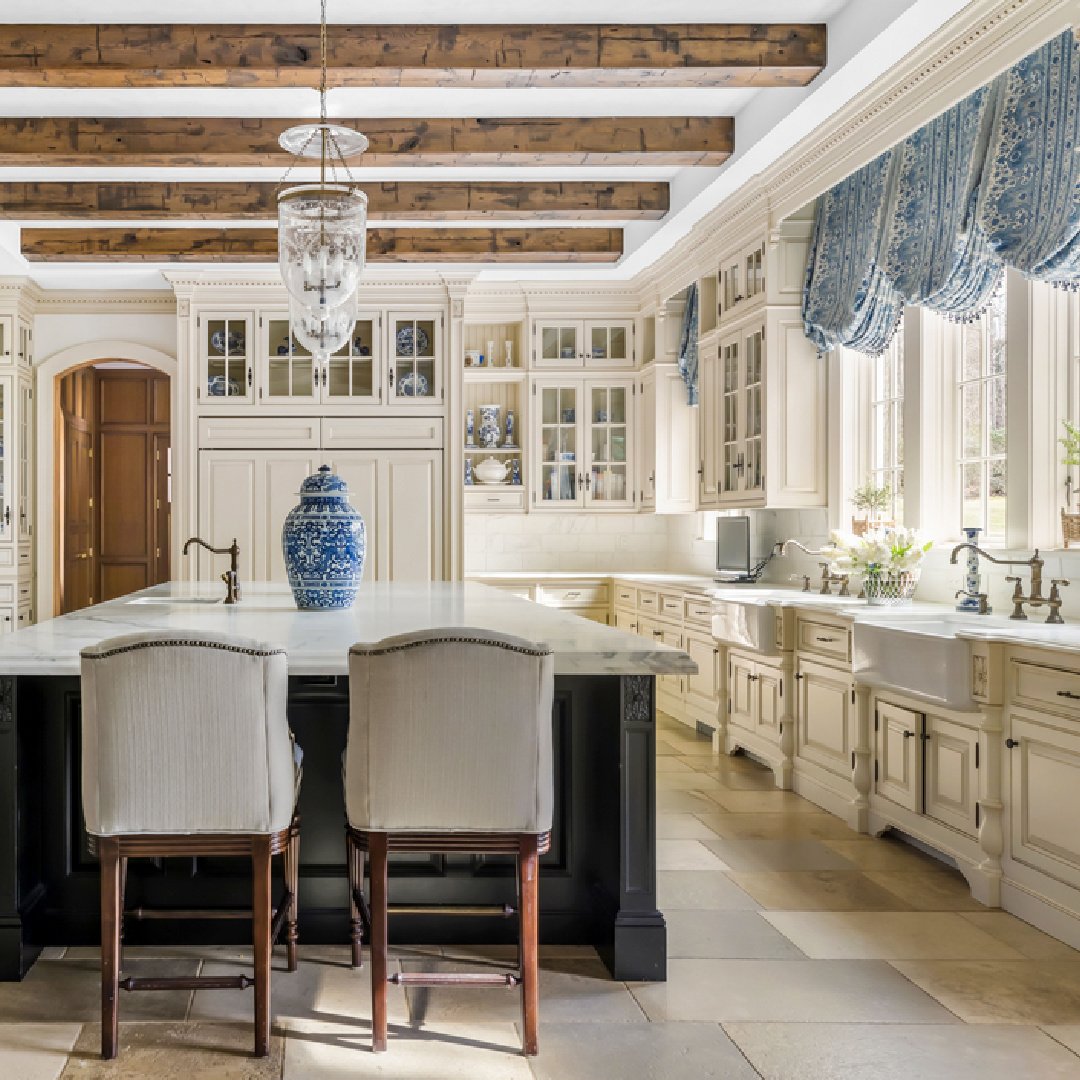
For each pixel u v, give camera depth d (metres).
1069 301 3.66
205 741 2.16
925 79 3.63
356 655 2.20
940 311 3.91
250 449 6.93
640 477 7.33
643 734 2.62
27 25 3.72
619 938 2.60
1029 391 3.69
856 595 4.91
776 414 5.15
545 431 7.36
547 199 5.55
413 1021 2.37
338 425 6.96
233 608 3.55
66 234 6.24
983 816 3.19
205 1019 2.37
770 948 2.83
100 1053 2.20
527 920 2.23
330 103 4.45
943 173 3.80
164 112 4.55
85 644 2.55
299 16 3.68
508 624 2.98
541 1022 2.37
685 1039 2.29
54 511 7.14
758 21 3.81
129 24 3.72
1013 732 3.08
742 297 5.47
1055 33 3.03
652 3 3.65
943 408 4.45
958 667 3.18
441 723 2.18
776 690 4.76
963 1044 2.27
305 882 2.82
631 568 7.86
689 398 6.87
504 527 7.77
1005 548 3.85
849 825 4.09
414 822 2.20
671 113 4.68
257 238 6.29
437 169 5.33
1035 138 3.19
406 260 6.52
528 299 7.28
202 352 6.89
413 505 7.01
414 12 3.67
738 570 5.96
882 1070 2.15
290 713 2.83
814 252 4.99
